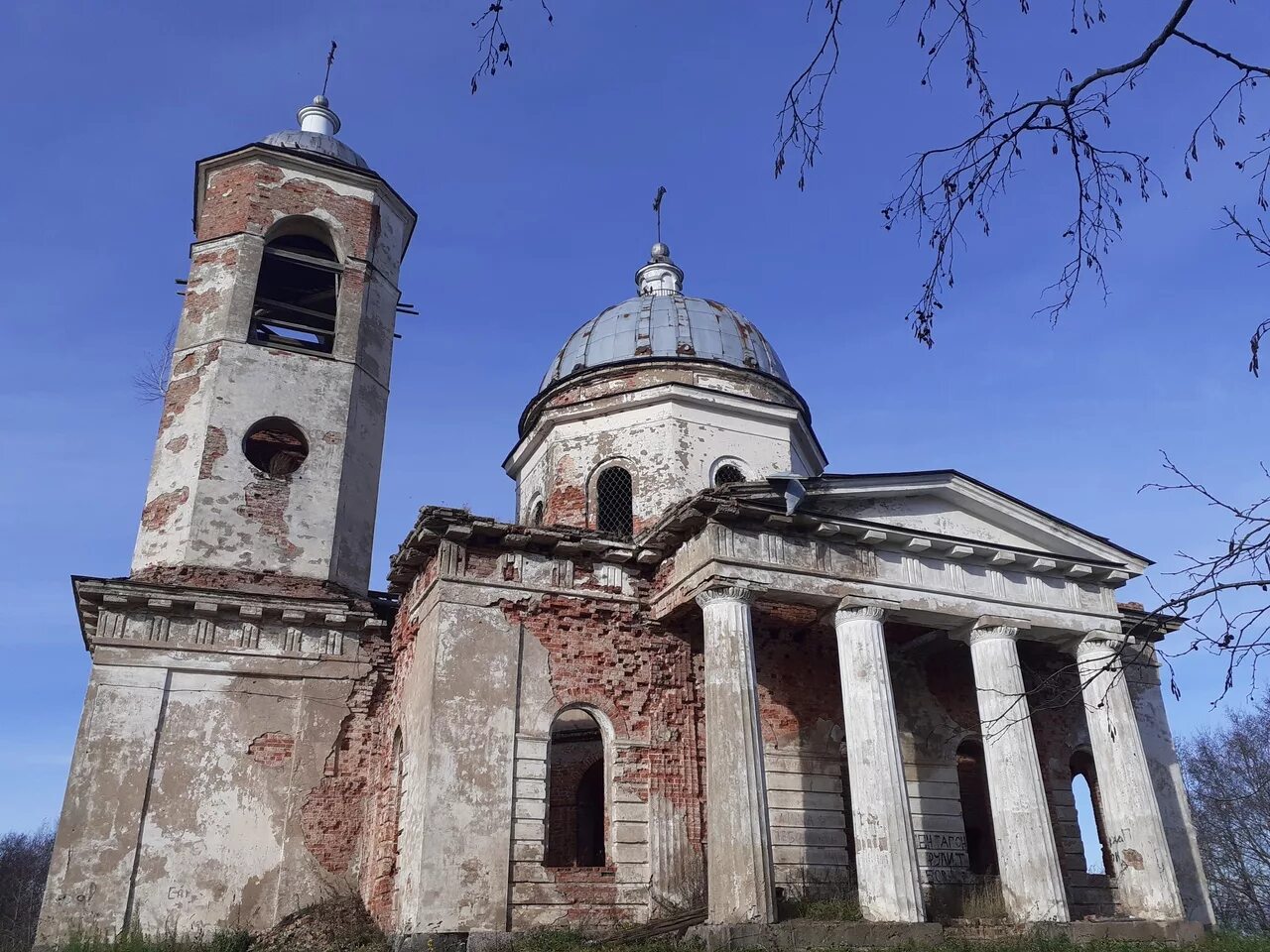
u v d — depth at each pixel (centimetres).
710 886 1346
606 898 1451
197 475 1773
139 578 1714
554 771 1917
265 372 1895
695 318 2295
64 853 1495
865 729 1486
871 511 1656
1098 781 1688
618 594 1645
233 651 1692
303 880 1608
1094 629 1733
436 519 1527
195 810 1591
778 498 1583
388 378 2073
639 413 2094
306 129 2336
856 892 1557
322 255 2164
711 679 1452
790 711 1716
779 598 1557
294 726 1694
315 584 1784
